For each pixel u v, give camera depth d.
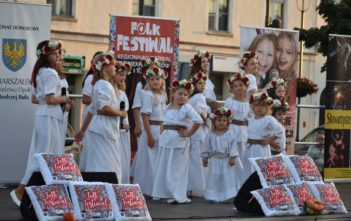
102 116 13.50
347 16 22.48
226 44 36.97
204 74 16.05
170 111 14.99
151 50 17.64
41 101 13.09
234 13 37.12
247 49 18.48
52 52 13.09
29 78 15.84
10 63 15.69
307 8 38.59
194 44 36.19
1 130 15.68
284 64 18.73
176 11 35.75
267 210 13.36
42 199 11.56
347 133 18.78
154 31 17.66
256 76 18.47
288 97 18.86
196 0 36.22
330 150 18.61
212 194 15.16
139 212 12.09
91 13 33.59
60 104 13.16
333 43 18.50
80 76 33.09
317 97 38.34
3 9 15.59
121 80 14.37
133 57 17.53
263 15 37.91
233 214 13.50
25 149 15.84
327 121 18.55
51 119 13.04
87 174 13.16
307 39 22.78
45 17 15.90
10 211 12.76
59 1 32.78
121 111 13.63
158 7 35.25
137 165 15.66
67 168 11.91
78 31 33.25
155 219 12.52
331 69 18.55
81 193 11.75
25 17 15.75
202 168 15.95
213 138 15.25
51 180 11.70
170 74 17.78
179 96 14.98
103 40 33.94
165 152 14.94
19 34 15.73
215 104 16.72
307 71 38.22
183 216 13.04
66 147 16.14
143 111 15.47
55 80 12.99
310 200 13.72
